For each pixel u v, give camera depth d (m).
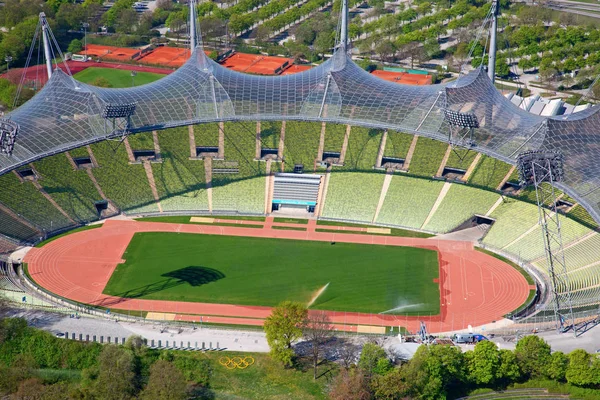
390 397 165.88
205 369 179.50
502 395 173.88
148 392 167.12
